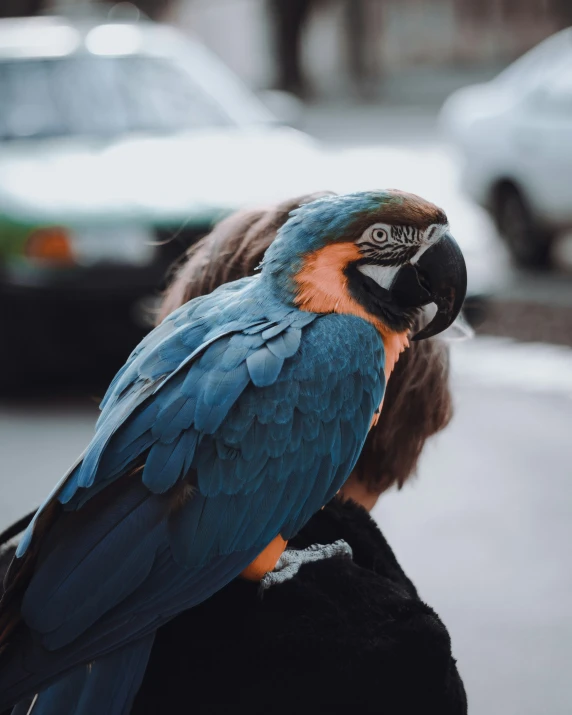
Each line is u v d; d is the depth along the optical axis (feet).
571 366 28.09
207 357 7.27
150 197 24.45
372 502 8.70
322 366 7.52
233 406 7.18
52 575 6.45
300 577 7.04
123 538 6.63
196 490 6.93
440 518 20.20
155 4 78.89
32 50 29.40
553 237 37.22
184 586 6.78
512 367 28.27
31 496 20.94
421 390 8.33
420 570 18.38
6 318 25.05
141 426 6.94
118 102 28.30
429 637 6.66
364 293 7.98
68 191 24.72
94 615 6.44
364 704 6.58
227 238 8.60
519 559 18.71
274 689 6.61
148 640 6.63
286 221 8.32
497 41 112.68
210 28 114.93
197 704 6.66
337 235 7.84
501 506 20.63
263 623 6.77
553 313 32.22
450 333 8.84
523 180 37.17
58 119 27.76
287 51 100.17
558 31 110.73
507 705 14.99
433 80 108.47
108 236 24.17
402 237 7.93
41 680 6.26
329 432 7.51
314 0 98.89
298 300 7.84
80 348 25.32
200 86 29.37
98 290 24.14
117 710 6.43
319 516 7.91
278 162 26.53
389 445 8.32
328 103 98.12
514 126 37.60
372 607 6.84
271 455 7.25
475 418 25.14
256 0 111.75
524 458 22.84
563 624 16.84
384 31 112.98
